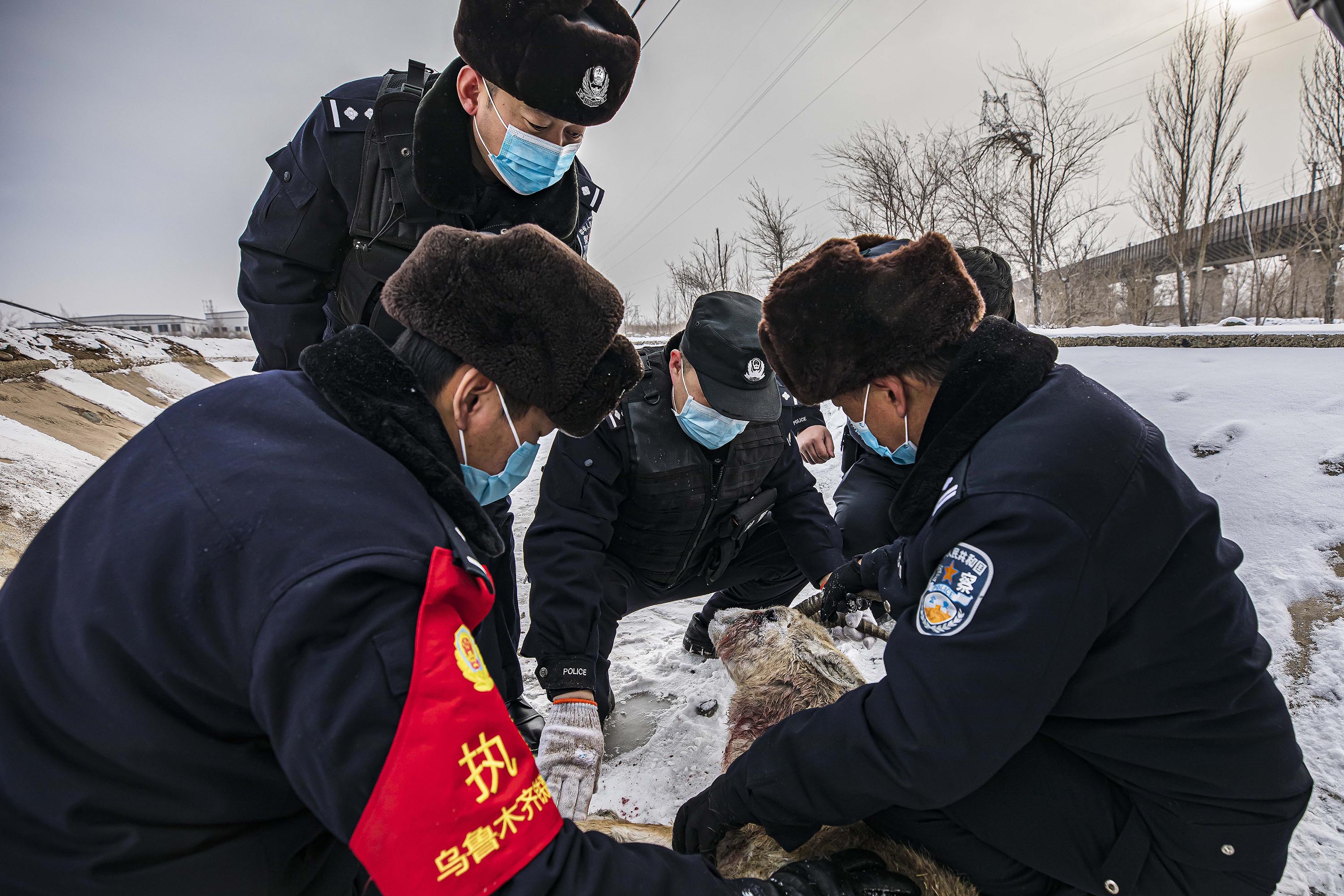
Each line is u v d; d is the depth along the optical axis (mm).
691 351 2088
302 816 1043
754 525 2664
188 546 857
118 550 863
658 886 1005
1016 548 1106
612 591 2502
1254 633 1240
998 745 1146
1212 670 1171
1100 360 4684
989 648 1109
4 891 837
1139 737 1224
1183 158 10930
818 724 1347
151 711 846
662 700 2773
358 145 2055
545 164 2018
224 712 892
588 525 2164
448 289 1015
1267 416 3340
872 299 1255
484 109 1933
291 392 1040
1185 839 1252
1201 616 1163
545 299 1021
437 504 1006
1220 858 1248
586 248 2562
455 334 1023
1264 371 3758
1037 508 1100
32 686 861
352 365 1021
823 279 1258
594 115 1850
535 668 3143
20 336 9203
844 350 1292
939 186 15258
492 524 1063
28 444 4922
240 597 843
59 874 845
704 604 3598
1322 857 1711
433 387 1067
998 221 14703
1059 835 1304
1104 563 1104
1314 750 2008
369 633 835
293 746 826
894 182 15492
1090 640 1119
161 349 13867
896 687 1227
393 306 1060
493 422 1110
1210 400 3639
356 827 828
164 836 889
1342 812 1822
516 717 2467
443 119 1921
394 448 983
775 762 1411
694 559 2602
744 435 2369
